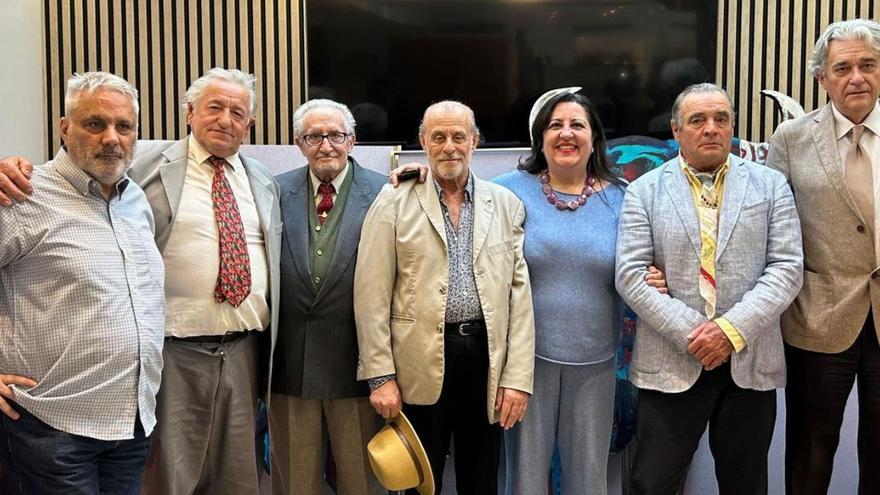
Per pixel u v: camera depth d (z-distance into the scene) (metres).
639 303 2.14
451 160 2.20
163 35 5.13
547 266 2.30
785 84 4.93
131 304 1.84
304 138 2.37
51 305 1.76
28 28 5.00
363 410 2.34
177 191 2.16
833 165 2.19
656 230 2.21
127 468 1.90
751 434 2.16
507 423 2.18
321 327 2.28
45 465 1.74
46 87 5.12
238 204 2.24
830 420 2.23
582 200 2.37
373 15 4.98
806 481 2.27
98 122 1.80
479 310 2.21
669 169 2.29
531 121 2.66
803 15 4.89
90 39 5.10
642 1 4.91
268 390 2.27
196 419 2.16
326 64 5.02
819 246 2.21
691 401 2.16
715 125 2.17
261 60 5.14
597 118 2.45
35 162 5.09
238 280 2.16
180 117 5.17
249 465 2.25
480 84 4.99
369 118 5.02
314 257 2.32
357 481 2.34
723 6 4.96
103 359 1.78
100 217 1.84
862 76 2.11
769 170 2.25
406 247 2.21
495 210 2.29
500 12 4.96
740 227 2.14
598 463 2.32
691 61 4.91
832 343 2.19
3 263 1.75
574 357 2.27
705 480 2.90
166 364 2.11
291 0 5.11
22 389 1.74
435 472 2.28
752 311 2.05
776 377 2.16
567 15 4.94
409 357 2.18
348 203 2.39
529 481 2.30
